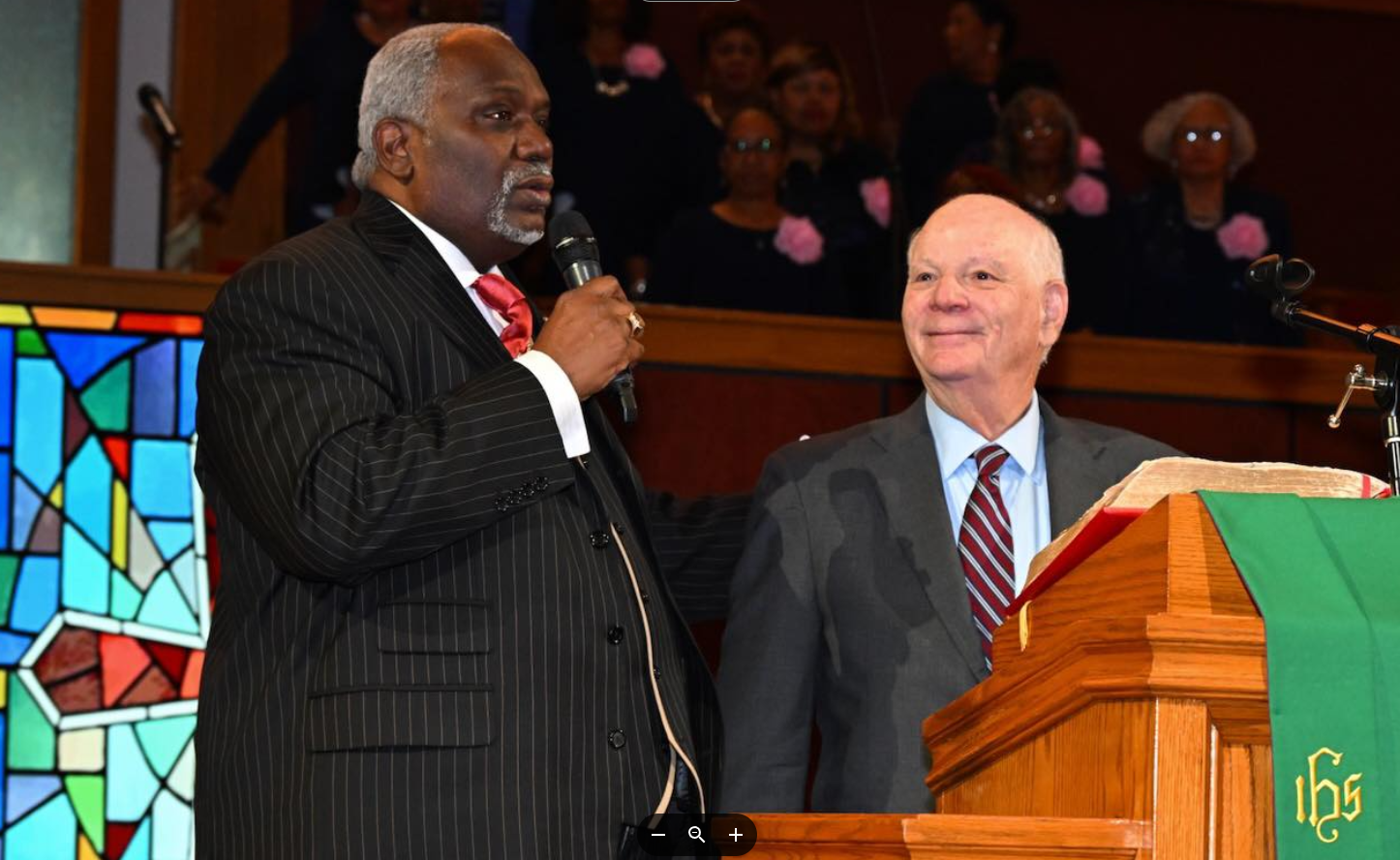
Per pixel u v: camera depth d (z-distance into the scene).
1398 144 13.31
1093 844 3.01
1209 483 3.36
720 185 9.29
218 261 10.76
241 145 9.73
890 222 9.31
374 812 3.85
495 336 4.45
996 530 4.98
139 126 11.14
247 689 4.12
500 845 3.86
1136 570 3.21
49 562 6.51
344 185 9.51
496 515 4.03
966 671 4.75
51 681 6.41
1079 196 9.17
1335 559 3.11
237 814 4.00
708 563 5.27
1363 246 13.23
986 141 9.67
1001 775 3.54
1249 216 9.39
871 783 4.68
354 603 4.04
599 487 4.43
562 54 9.23
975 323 4.96
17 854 6.27
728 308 8.53
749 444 7.29
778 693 4.85
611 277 4.37
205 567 6.60
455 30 4.75
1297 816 2.96
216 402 4.16
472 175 4.59
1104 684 3.12
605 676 4.12
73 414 6.63
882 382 7.43
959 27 10.02
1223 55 13.20
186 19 11.36
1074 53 13.05
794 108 9.41
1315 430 7.77
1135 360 7.67
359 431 3.97
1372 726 2.99
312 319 4.19
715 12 9.93
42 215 10.78
